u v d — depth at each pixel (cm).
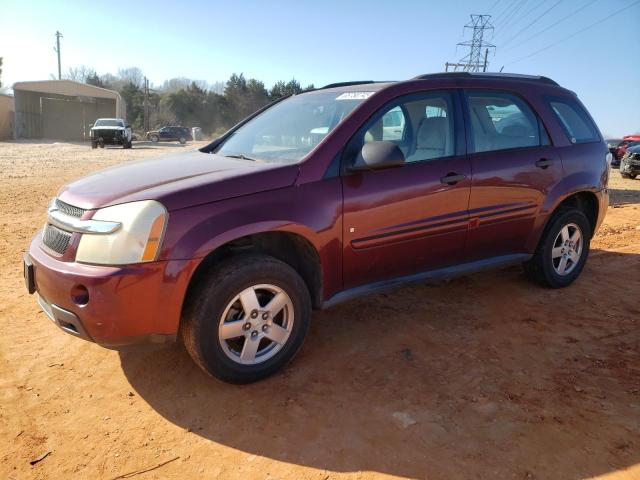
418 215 367
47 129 5012
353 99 377
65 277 280
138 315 279
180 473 248
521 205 426
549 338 387
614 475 245
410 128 375
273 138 391
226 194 299
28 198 976
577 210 474
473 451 261
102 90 4803
